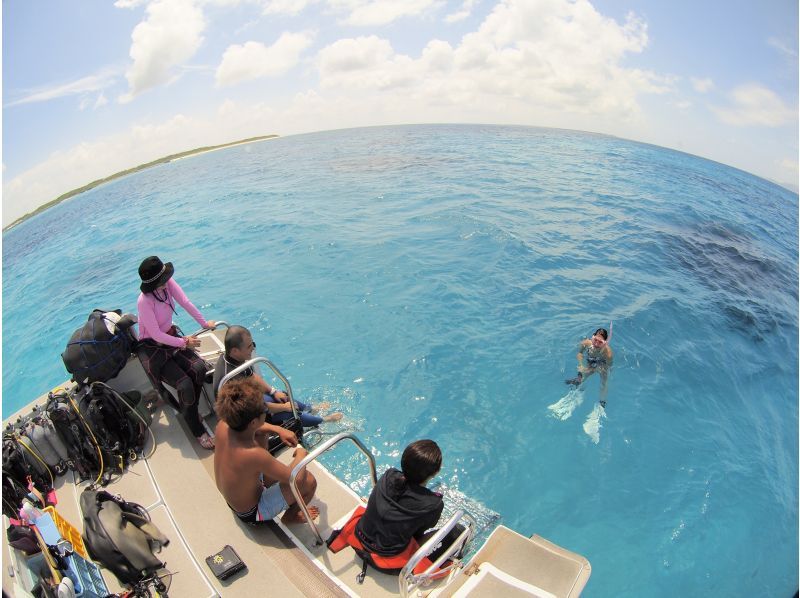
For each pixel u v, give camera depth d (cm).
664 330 836
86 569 269
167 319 406
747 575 440
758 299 1045
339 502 346
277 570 291
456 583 252
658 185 2288
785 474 571
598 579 426
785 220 2017
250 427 288
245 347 389
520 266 1068
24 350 970
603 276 1045
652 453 566
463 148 3438
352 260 1131
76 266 1472
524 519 474
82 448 364
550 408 620
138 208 2244
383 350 746
